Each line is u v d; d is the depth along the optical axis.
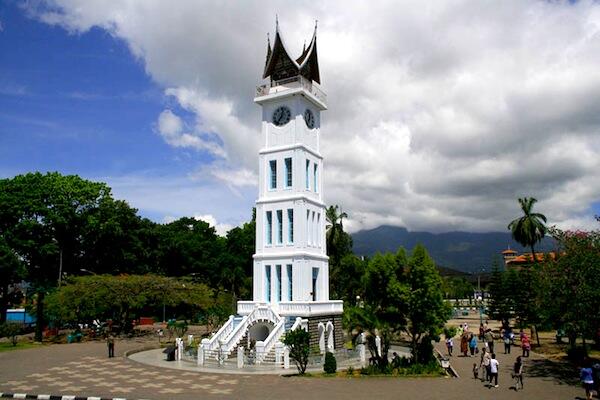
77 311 69.12
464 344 50.41
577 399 29.59
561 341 60.53
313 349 48.50
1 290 82.06
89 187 81.31
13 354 52.66
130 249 87.81
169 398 30.14
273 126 61.38
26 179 78.25
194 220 122.12
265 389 32.88
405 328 41.94
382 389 32.62
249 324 51.34
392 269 41.16
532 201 89.25
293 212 57.56
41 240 76.06
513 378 36.56
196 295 72.88
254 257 58.66
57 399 30.77
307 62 63.72
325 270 61.12
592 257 39.66
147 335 72.00
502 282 76.06
